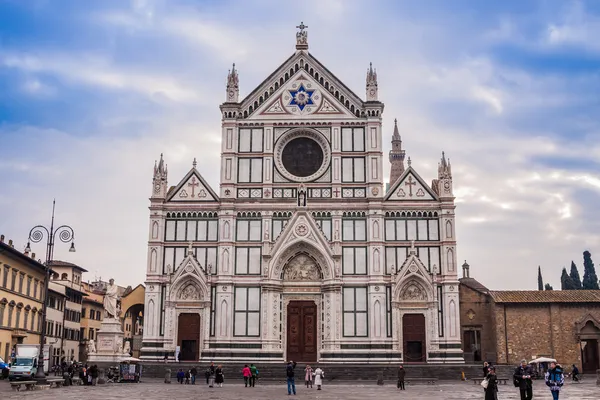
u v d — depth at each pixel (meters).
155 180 82.06
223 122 83.50
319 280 80.62
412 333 78.25
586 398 45.50
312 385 64.38
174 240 81.12
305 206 81.06
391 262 79.81
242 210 81.50
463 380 72.19
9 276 81.81
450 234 79.69
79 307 126.31
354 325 78.06
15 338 84.06
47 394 47.81
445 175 81.12
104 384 62.84
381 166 81.88
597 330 80.25
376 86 84.06
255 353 77.88
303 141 84.25
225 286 79.25
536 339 80.62
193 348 79.06
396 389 57.91
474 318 84.19
